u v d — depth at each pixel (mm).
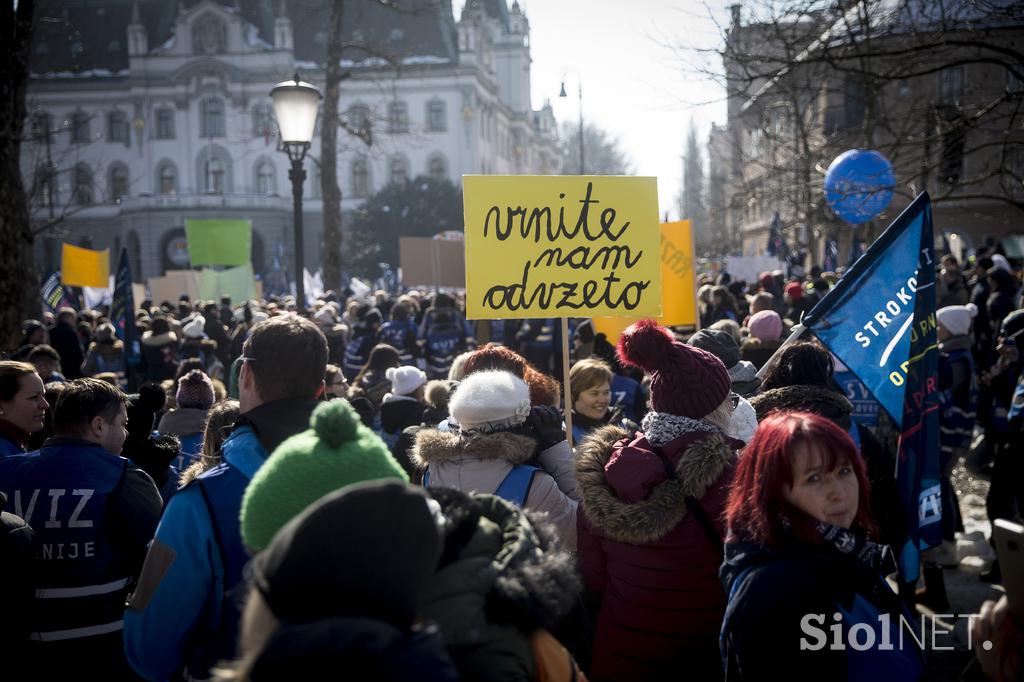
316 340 2660
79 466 3238
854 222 8289
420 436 3248
